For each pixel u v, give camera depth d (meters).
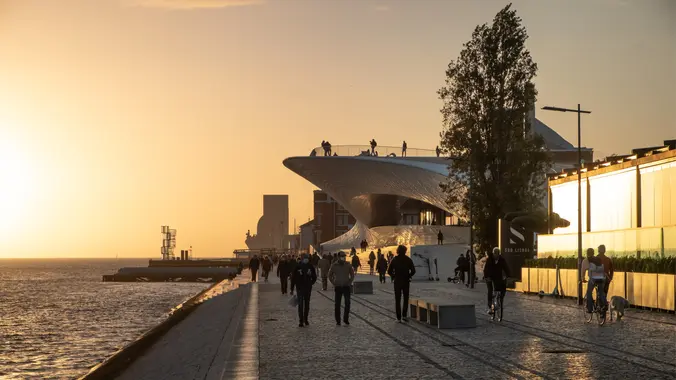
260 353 14.04
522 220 39.16
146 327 41.56
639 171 32.41
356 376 11.30
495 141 46.06
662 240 26.44
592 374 11.19
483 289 39.72
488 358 12.93
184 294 79.94
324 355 13.60
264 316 22.61
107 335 36.94
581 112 28.78
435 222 100.81
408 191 88.19
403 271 19.97
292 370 11.99
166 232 140.75
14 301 70.69
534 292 33.75
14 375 22.92
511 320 20.11
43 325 43.28
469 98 46.81
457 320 18.09
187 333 25.14
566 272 30.12
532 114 68.19
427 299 20.34
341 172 94.75
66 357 27.86
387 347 14.58
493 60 46.12
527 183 45.47
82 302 67.50
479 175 45.78
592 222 36.81
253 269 54.91
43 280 140.62
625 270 25.72
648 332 16.91
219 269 116.00
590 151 78.25
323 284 38.97
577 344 14.74
